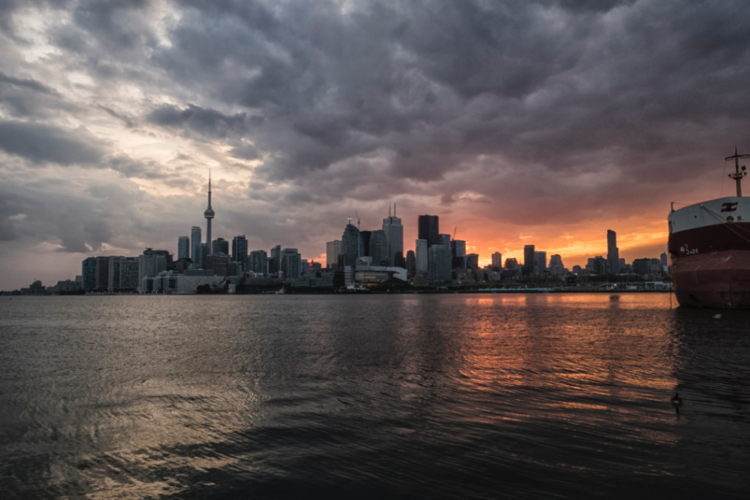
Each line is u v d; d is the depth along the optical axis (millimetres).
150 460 15914
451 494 12742
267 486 13578
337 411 21469
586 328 66875
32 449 17203
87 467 15453
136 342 55406
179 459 15938
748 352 39219
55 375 32750
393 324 80000
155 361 38938
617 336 54188
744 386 25703
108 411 22469
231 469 14930
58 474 14945
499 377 29172
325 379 29516
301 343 51125
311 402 23375
